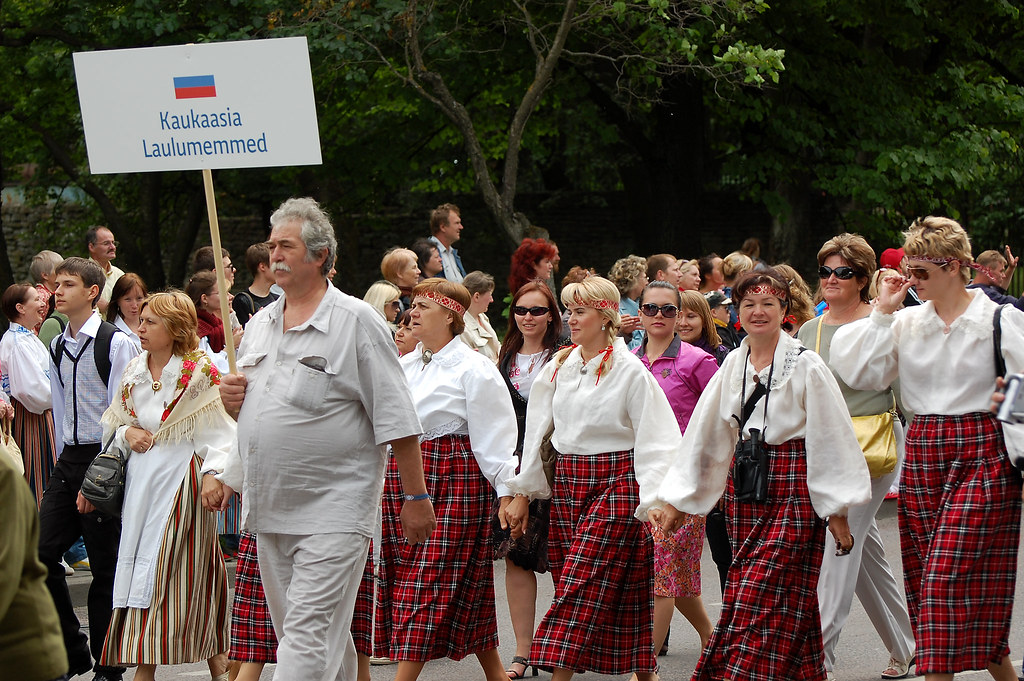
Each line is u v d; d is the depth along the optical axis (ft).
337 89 113.60
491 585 33.71
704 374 38.52
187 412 32.89
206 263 50.06
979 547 28.17
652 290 39.09
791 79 111.55
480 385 33.40
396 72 90.07
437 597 32.45
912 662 35.99
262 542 26.73
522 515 33.58
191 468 32.96
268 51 27.14
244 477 26.45
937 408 29.25
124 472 33.32
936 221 29.53
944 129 117.08
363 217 158.51
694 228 122.83
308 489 26.05
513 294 50.11
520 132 89.66
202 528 33.01
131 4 96.22
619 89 107.04
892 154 108.58
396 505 33.45
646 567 32.48
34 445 48.37
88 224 156.97
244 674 30.32
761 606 28.63
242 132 27.32
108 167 27.78
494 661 33.81
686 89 118.83
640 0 91.56
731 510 29.78
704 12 88.43
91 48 104.32
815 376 28.53
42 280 53.57
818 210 152.46
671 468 30.76
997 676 29.01
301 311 26.63
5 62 126.11
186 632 32.48
